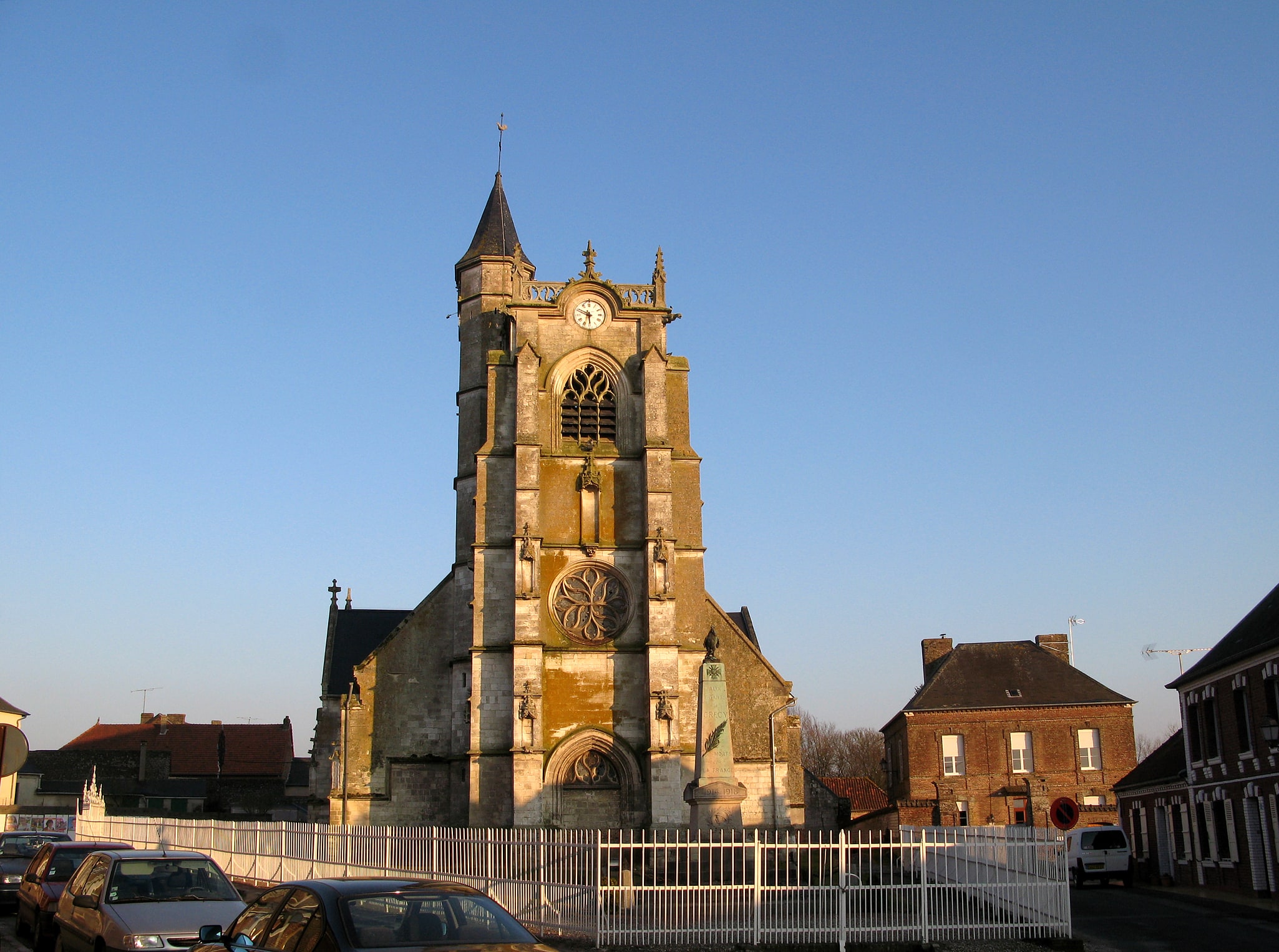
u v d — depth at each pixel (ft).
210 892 73.87
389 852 115.75
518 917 95.04
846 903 87.45
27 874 94.07
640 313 191.21
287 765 352.49
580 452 184.65
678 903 87.61
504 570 179.42
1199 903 129.08
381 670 182.70
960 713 244.42
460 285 208.54
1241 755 138.21
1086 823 226.38
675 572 183.32
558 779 172.76
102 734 359.87
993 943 86.89
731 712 181.57
